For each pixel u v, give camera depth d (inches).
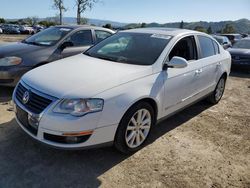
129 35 185.0
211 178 129.9
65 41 244.4
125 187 118.4
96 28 277.4
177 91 164.4
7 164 127.3
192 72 177.0
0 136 151.6
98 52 179.8
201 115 209.8
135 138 142.5
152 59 155.4
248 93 293.4
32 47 230.7
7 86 223.9
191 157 146.4
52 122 117.7
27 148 141.2
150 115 147.8
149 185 121.0
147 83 141.4
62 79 131.3
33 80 135.3
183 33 182.2
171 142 161.0
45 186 115.1
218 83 228.2
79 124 117.3
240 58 419.2
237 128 189.6
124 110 128.0
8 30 1672.0
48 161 132.0
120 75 135.7
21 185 114.5
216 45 223.9
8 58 212.5
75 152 140.6
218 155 150.9
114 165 133.1
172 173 131.0
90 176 123.7
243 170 138.8
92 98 119.6
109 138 127.6
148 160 139.9
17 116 137.5
